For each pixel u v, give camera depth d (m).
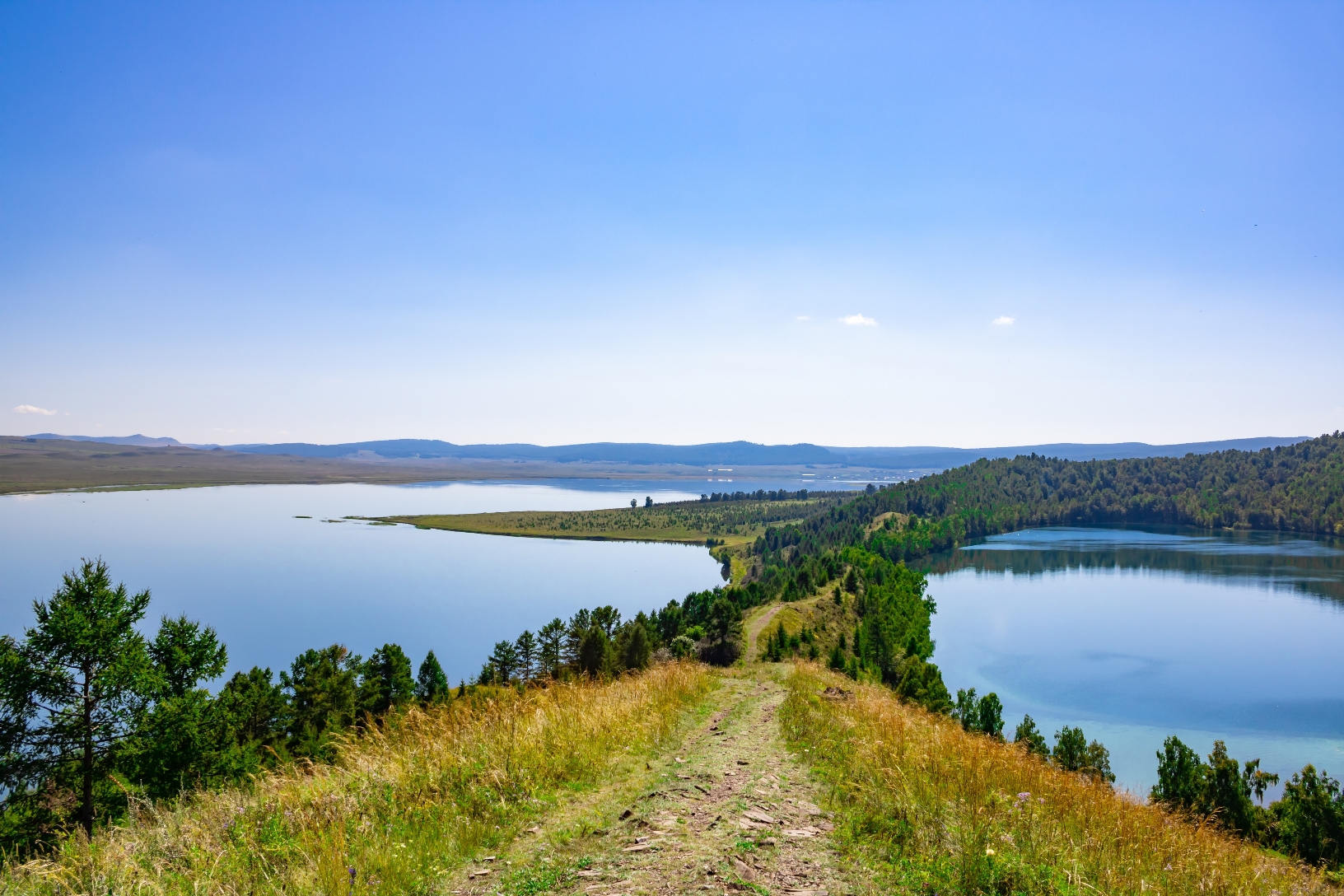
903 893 7.80
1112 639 130.38
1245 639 130.75
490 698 15.75
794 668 38.81
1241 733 84.81
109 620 30.17
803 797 11.41
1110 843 9.89
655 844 8.84
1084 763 41.97
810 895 7.62
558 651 75.31
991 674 108.75
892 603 97.44
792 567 195.75
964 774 12.16
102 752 29.38
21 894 8.16
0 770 27.20
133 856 8.69
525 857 8.57
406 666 65.50
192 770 30.42
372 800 10.34
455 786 10.90
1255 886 10.13
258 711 51.03
